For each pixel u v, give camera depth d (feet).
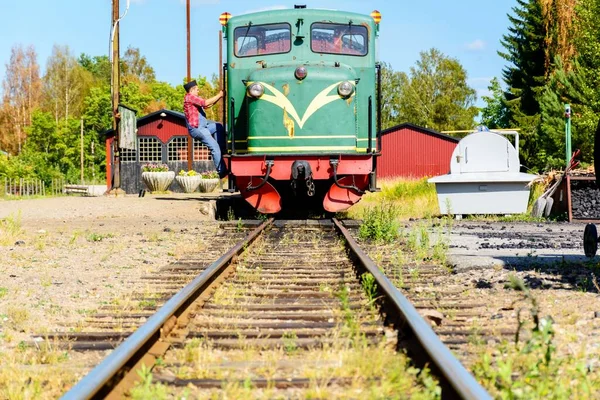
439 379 14.16
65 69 371.35
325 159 55.16
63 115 364.99
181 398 13.37
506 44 233.14
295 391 14.56
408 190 97.09
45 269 33.63
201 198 94.63
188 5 130.62
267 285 27.73
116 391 13.82
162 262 36.11
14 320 22.16
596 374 15.56
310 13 59.26
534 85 214.48
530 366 14.79
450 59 351.87
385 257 36.60
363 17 60.23
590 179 64.23
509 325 20.53
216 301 24.08
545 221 63.57
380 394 13.46
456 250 39.70
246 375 15.65
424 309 22.61
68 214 67.21
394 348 17.48
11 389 14.82
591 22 147.84
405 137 187.93
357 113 57.88
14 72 357.61
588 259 34.50
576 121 147.43
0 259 36.96
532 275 29.53
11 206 77.25
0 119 354.54
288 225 55.31
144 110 316.40
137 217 64.80
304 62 58.29
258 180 56.29
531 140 198.59
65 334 19.86
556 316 21.76
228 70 59.36
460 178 67.36
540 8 211.82
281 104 55.62
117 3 96.53
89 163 279.90
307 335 19.35
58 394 14.78
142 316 22.47
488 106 271.28
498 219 65.82
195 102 62.54
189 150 132.57
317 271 31.45
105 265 34.88
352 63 59.36
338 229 49.06
